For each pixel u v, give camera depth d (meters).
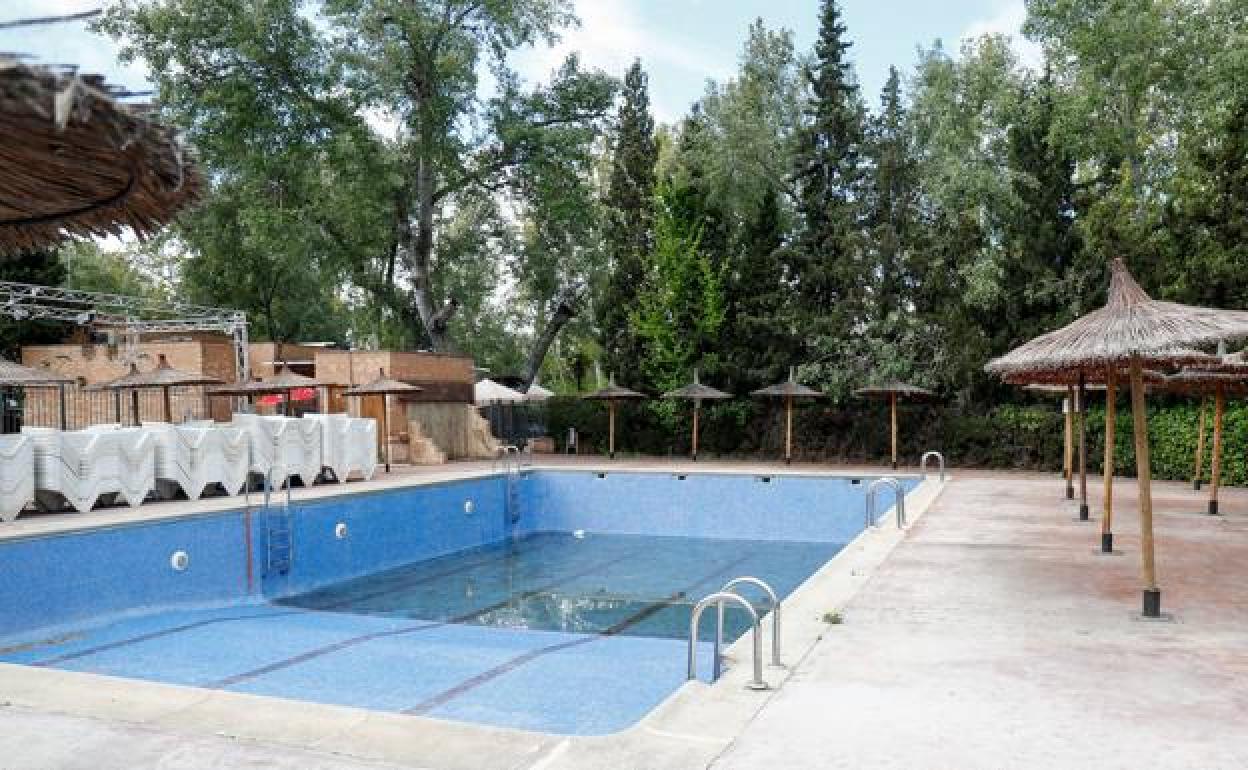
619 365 29.80
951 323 24.81
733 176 31.03
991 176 27.08
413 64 29.78
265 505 12.55
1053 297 23.59
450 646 8.84
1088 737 4.71
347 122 28.91
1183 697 5.39
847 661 6.21
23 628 9.39
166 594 11.09
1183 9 29.80
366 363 23.78
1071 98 29.61
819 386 27.11
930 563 10.16
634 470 20.03
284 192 30.27
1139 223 25.70
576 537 19.42
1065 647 6.59
